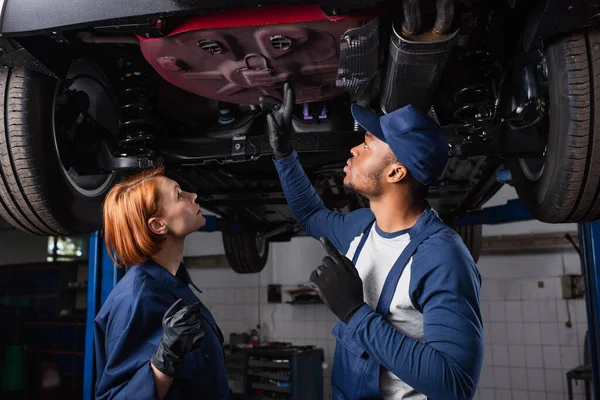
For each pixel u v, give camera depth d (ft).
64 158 5.44
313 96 5.10
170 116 6.30
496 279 20.53
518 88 4.99
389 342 2.68
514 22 4.28
